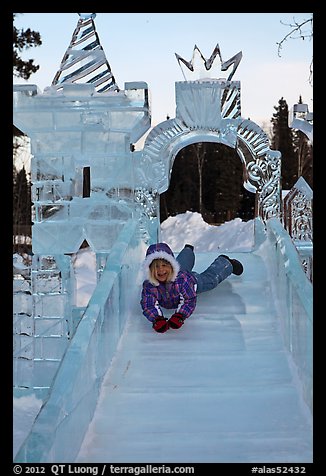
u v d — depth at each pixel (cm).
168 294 599
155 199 823
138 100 826
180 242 1758
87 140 838
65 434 385
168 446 420
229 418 457
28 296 845
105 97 827
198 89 825
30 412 727
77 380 417
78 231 841
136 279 721
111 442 429
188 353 557
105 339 521
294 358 530
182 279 594
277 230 689
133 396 491
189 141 860
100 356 501
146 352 561
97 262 841
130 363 542
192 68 841
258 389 498
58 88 862
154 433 440
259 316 629
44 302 841
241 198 2589
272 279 709
